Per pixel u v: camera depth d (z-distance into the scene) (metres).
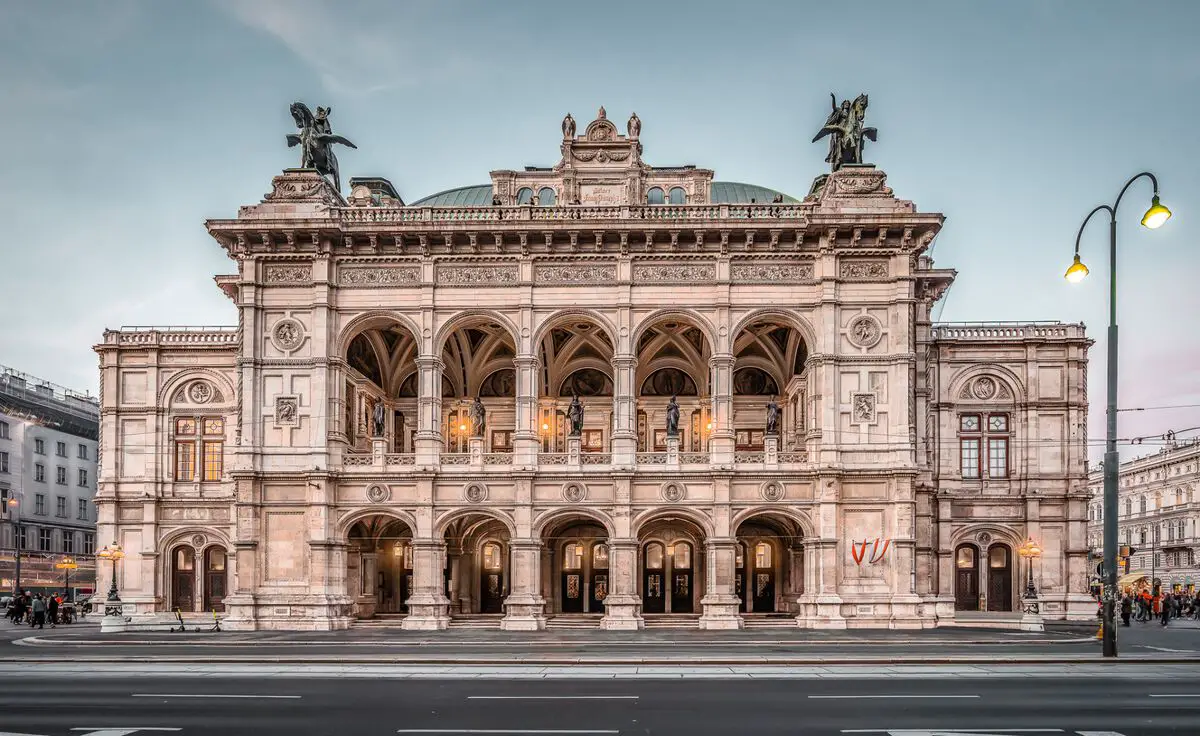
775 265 53.00
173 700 24.84
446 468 52.16
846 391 51.84
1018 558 64.00
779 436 63.22
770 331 61.47
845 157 54.31
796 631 48.53
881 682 28.14
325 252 52.94
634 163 54.91
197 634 47.72
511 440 63.25
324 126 56.19
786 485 51.72
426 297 53.19
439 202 67.00
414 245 53.34
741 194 65.75
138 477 64.38
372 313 53.41
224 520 63.62
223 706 23.80
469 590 62.19
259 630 50.22
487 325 60.41
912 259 53.34
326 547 51.38
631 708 23.27
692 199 56.69
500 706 23.62
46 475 108.88
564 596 61.88
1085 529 63.78
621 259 52.78
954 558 64.19
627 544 51.19
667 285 52.88
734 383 64.19
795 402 60.50
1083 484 63.91
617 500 51.56
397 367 63.47
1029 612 50.31
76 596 97.56
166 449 64.38
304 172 53.81
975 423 65.19
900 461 51.00
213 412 64.44
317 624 50.62
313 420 52.38
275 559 51.78
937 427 64.81
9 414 103.00
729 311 52.66
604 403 63.59
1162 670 31.52
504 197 58.03
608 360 63.47
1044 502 63.91
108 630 50.66
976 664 33.28
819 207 52.66
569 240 52.81
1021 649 39.16
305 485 52.06
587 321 53.81
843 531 51.06
